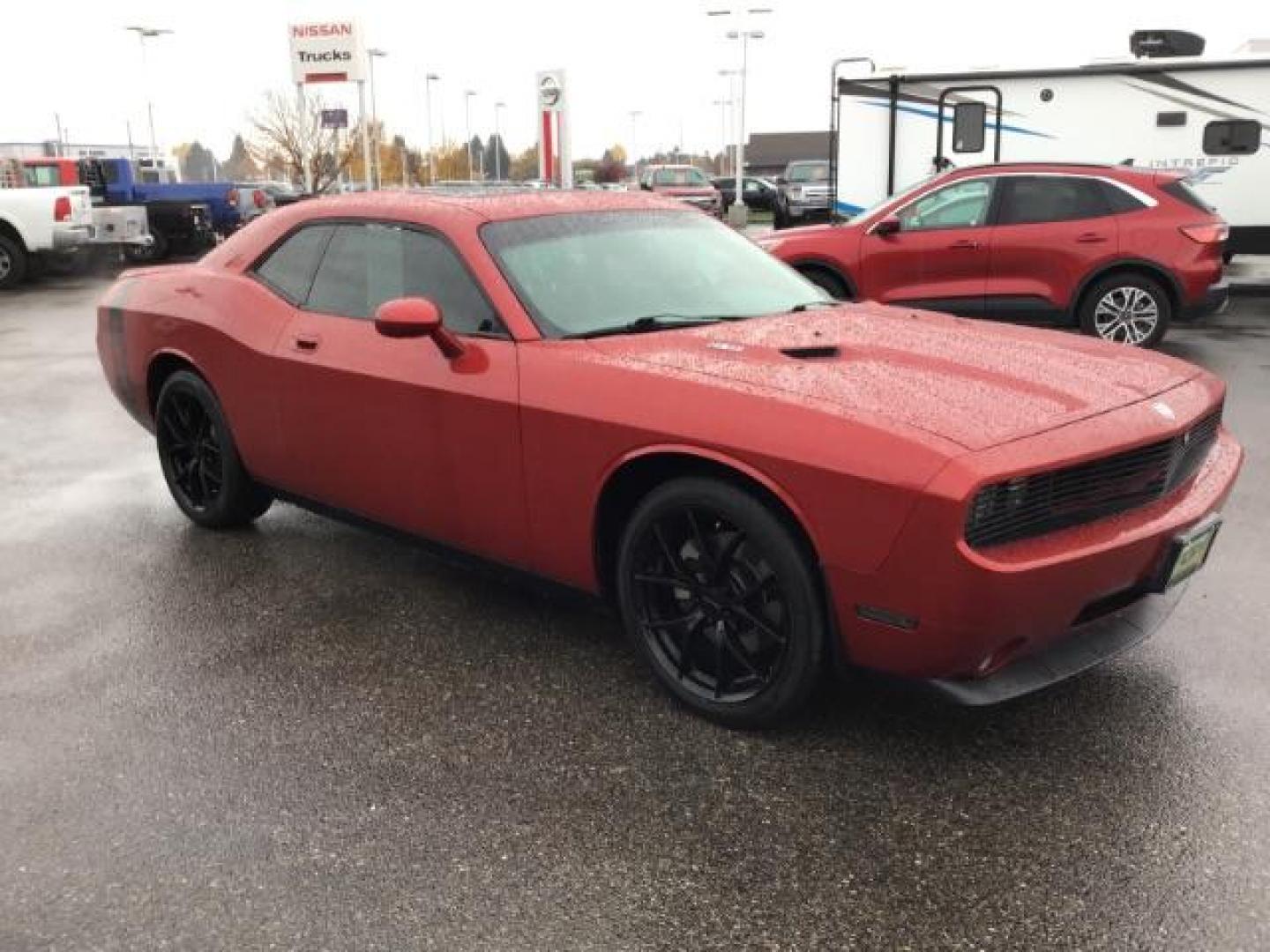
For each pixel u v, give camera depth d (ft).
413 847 8.76
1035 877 8.26
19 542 16.46
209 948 7.66
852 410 9.33
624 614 11.14
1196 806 9.10
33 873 8.51
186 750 10.31
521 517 11.60
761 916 7.89
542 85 49.19
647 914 7.93
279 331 14.17
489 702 11.18
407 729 10.65
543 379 11.10
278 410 14.24
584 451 10.75
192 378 15.84
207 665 12.14
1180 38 40.04
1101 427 9.48
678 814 9.16
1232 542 15.43
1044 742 10.14
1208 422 11.00
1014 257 30.96
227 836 8.95
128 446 22.94
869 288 32.40
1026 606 8.81
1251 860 8.38
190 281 15.93
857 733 10.37
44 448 22.84
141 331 16.51
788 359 10.78
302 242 14.53
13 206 57.26
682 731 10.52
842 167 43.32
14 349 37.42
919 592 8.80
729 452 9.62
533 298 11.85
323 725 10.77
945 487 8.52
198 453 16.49
